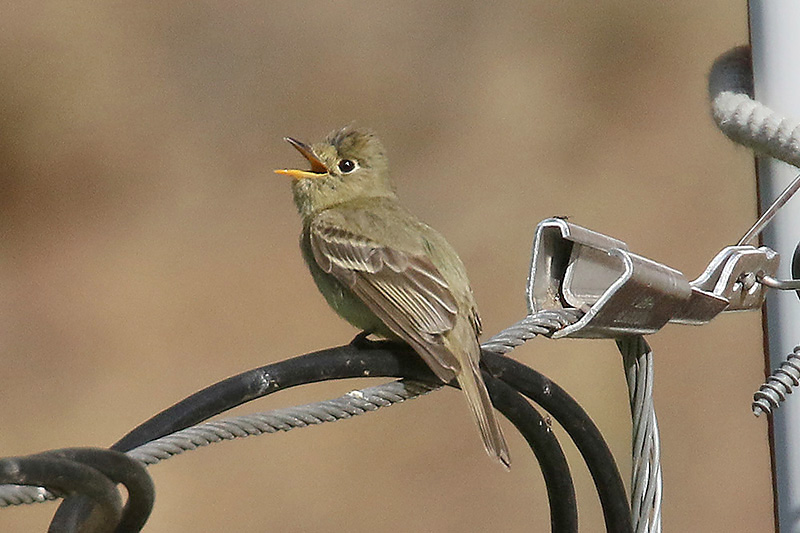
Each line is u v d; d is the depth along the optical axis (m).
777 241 6.77
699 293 6.11
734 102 6.72
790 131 6.52
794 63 6.75
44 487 4.79
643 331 6.06
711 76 6.97
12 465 4.57
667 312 6.03
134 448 5.36
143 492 4.96
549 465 6.39
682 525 12.02
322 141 8.47
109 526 4.98
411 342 6.38
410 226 7.39
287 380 5.87
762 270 6.47
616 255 5.82
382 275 7.07
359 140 8.28
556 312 6.00
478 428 6.10
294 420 5.64
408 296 6.93
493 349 6.20
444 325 6.66
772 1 6.78
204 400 5.62
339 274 7.23
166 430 5.50
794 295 6.68
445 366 6.25
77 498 4.92
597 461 6.41
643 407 6.33
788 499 6.67
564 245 6.12
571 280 6.10
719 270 6.30
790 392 6.18
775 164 6.79
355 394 5.94
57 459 4.71
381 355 6.21
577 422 6.37
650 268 5.88
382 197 8.18
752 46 6.84
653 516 6.27
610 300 5.76
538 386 6.29
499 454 6.05
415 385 6.15
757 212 6.93
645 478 6.31
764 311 6.80
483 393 6.15
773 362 6.73
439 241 7.28
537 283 6.08
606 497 6.47
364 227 7.35
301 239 7.77
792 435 6.66
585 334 5.99
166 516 12.26
